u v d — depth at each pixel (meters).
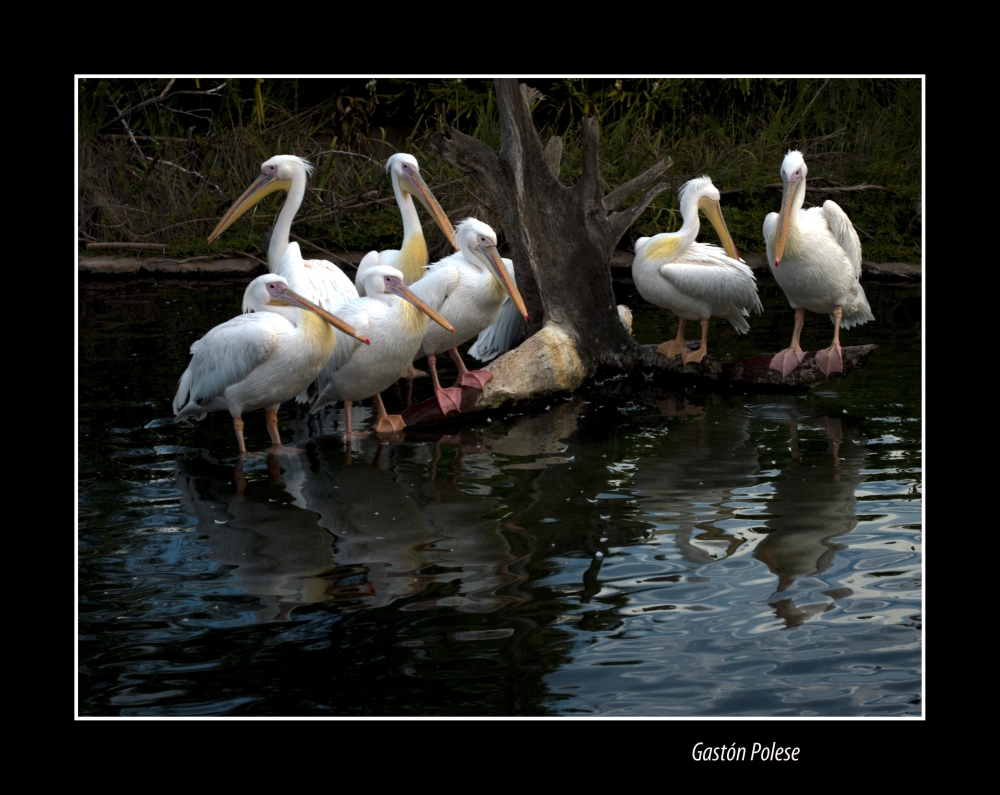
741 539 4.79
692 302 8.00
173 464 6.02
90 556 4.60
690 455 6.15
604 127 15.22
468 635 3.87
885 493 5.39
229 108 14.68
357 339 6.35
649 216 13.68
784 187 7.24
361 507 5.26
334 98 15.12
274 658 3.71
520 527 4.96
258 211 13.63
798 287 7.49
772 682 3.55
